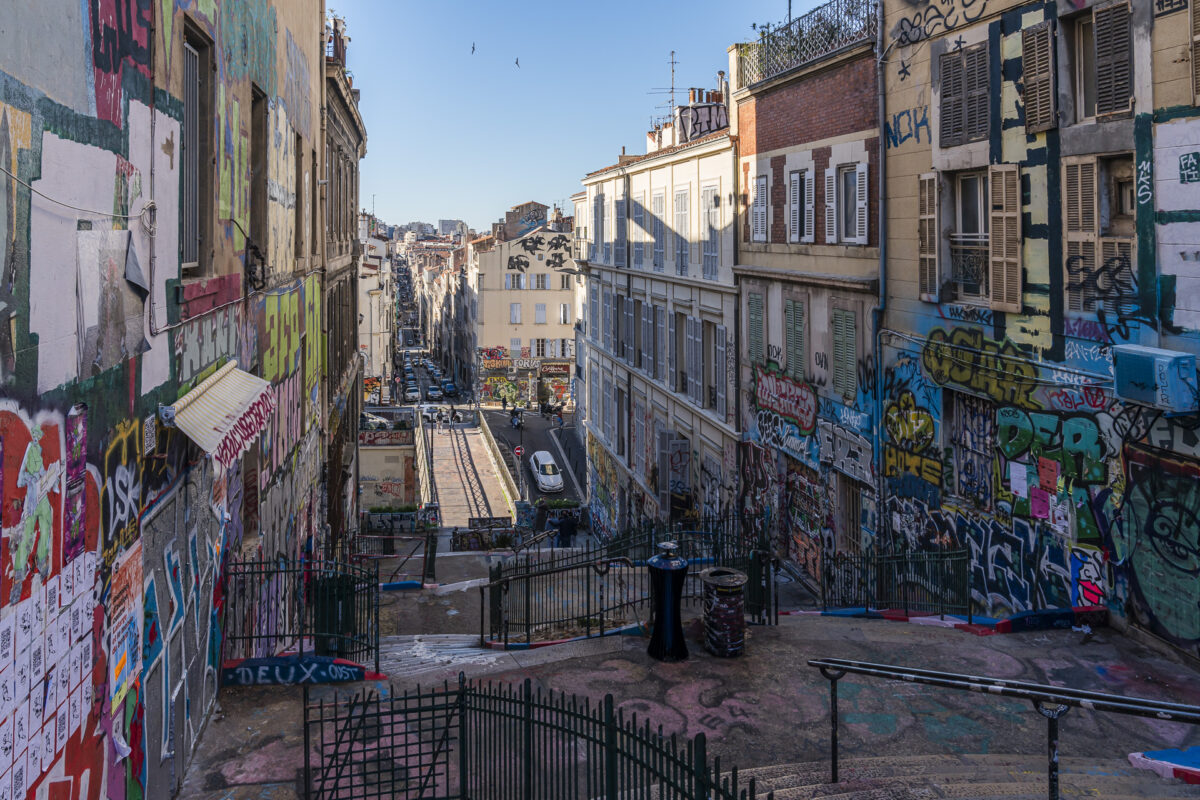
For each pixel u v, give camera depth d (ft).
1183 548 33.35
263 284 40.27
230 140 33.55
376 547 90.27
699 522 74.95
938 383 48.49
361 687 33.24
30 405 16.02
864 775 24.36
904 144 51.34
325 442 68.18
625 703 31.32
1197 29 31.94
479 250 292.40
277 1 44.96
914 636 37.96
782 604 58.23
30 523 15.99
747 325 74.13
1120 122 35.88
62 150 17.47
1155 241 34.32
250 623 37.04
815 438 62.75
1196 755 24.66
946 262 48.08
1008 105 42.45
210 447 25.13
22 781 15.66
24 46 15.69
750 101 73.00
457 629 51.75
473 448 210.38
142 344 22.75
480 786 25.26
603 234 123.24
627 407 110.63
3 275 14.87
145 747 22.79
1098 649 34.96
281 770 27.02
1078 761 25.08
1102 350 37.24
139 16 22.33
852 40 56.90
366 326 244.22
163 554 24.64
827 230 60.80
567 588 52.75
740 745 28.02
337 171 82.94
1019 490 42.50
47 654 16.75
